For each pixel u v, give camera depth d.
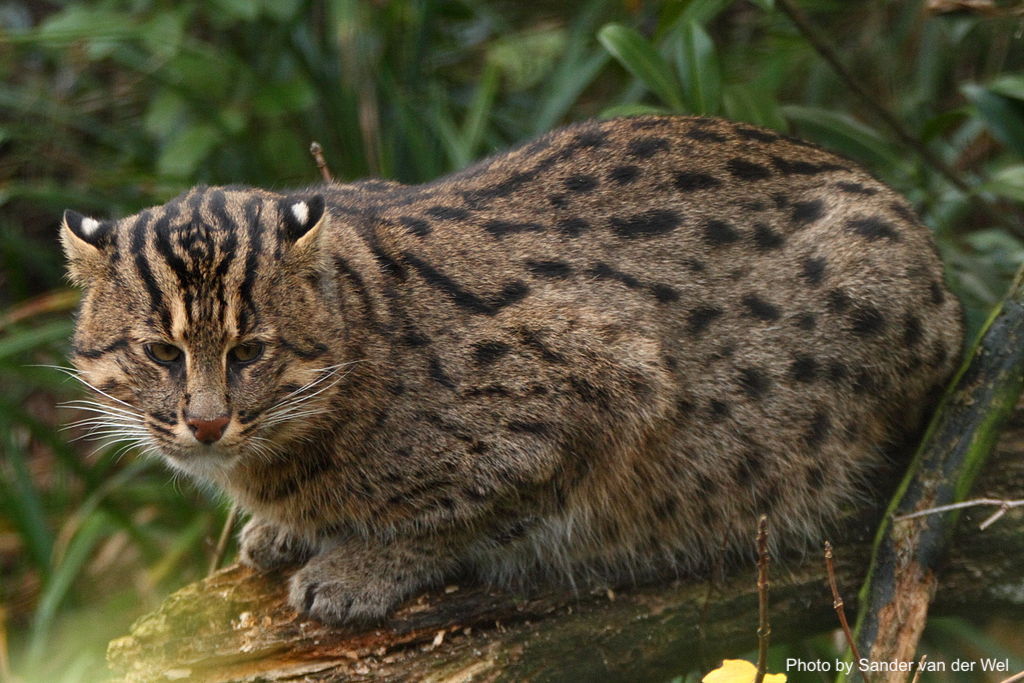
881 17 13.55
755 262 7.86
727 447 7.84
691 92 10.09
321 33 14.05
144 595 11.54
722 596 7.75
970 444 7.36
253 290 6.79
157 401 6.95
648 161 8.05
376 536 7.71
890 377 7.91
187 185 12.79
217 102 13.16
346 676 7.09
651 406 7.59
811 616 7.85
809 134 10.94
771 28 13.77
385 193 8.23
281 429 7.20
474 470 7.44
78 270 7.18
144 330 6.81
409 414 7.38
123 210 12.70
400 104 12.78
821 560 7.90
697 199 7.94
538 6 15.16
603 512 7.83
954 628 10.50
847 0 13.56
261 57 14.09
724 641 7.74
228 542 10.93
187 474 7.75
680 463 7.82
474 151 12.81
